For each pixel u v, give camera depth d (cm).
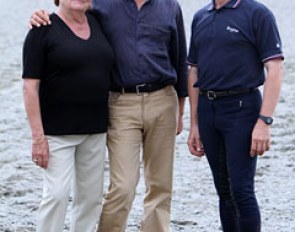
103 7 594
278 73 557
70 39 564
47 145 570
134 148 604
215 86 568
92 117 579
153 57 597
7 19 2833
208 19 572
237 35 559
